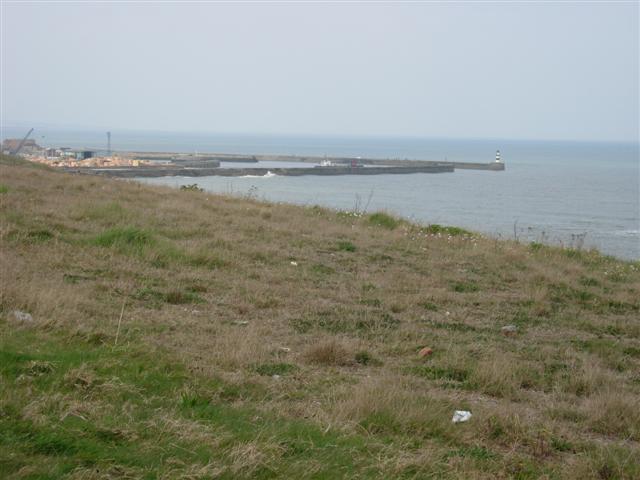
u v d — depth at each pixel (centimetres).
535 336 926
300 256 1290
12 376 572
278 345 786
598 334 965
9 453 442
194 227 1449
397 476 482
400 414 589
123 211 1547
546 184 7575
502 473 505
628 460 550
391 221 1817
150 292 955
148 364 651
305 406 607
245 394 623
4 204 1484
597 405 662
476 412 627
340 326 883
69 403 530
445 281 1198
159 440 492
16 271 937
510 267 1361
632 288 1279
